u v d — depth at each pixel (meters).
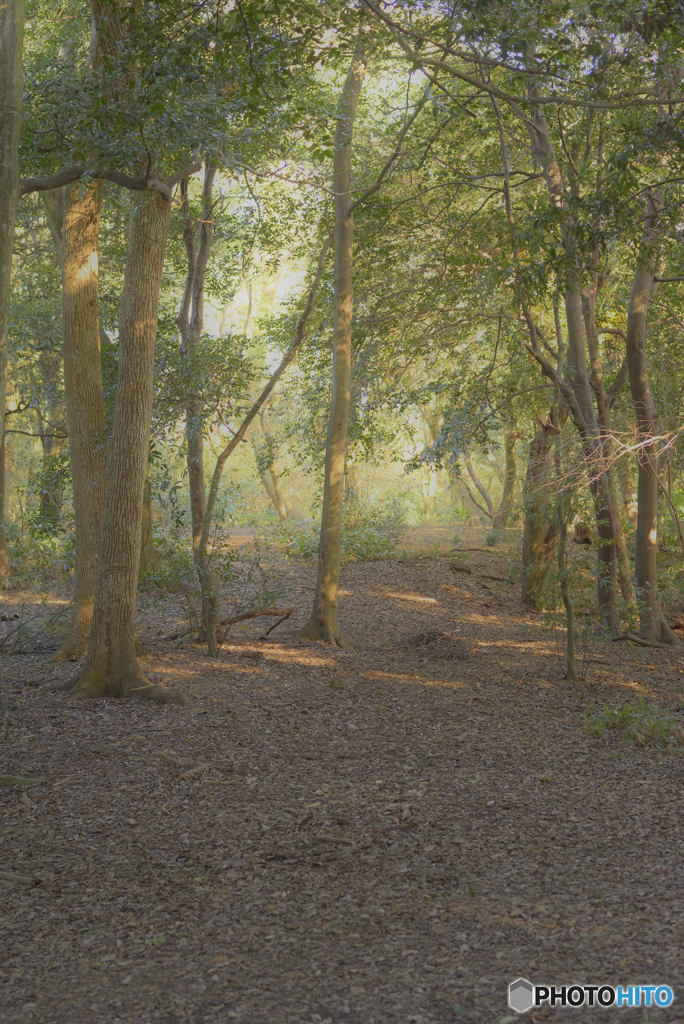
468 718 8.88
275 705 9.09
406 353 14.17
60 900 4.80
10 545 17.34
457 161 12.80
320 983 3.84
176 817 6.04
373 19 8.24
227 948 4.22
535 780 6.95
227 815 6.09
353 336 14.01
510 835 5.77
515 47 7.31
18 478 26.00
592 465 10.35
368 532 19.88
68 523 14.63
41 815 6.05
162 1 6.93
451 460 12.18
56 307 16.42
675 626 14.84
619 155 8.38
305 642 12.38
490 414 12.18
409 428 15.76
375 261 13.66
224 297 17.11
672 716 8.40
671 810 6.27
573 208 8.88
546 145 12.13
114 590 9.14
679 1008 3.50
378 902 4.73
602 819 6.07
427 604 15.82
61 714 8.37
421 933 4.33
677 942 4.13
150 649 11.33
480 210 12.98
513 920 4.45
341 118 9.06
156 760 7.18
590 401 12.71
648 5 7.84
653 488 13.42
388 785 6.79
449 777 7.02
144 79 6.95
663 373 14.71
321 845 5.59
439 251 13.01
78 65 12.50
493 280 11.18
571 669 10.66
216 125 7.21
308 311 11.79
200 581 11.05
